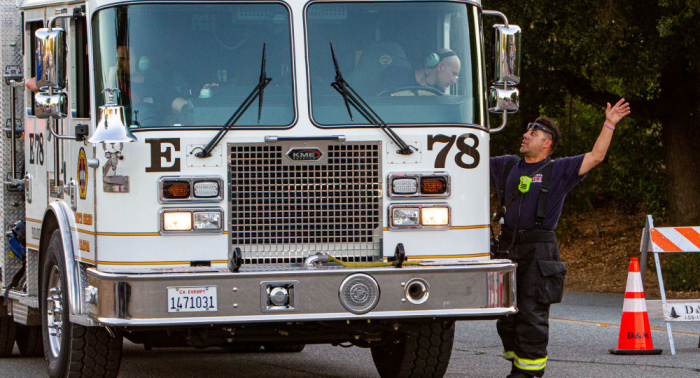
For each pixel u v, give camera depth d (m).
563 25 26.64
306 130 11.30
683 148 30.78
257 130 11.21
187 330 11.70
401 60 11.69
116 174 11.03
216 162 11.14
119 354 12.12
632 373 13.96
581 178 12.34
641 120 34.81
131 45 11.31
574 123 38.47
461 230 11.55
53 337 12.94
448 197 11.52
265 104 11.31
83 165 11.96
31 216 14.82
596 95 31.62
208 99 11.27
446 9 11.89
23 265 15.48
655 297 27.06
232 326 11.07
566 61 28.73
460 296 10.90
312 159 11.30
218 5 11.44
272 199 11.23
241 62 11.38
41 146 14.29
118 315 10.39
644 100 31.14
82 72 12.00
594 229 40.66
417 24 11.78
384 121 11.45
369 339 12.11
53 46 11.30
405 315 10.75
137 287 10.34
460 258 11.54
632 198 40.28
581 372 14.07
